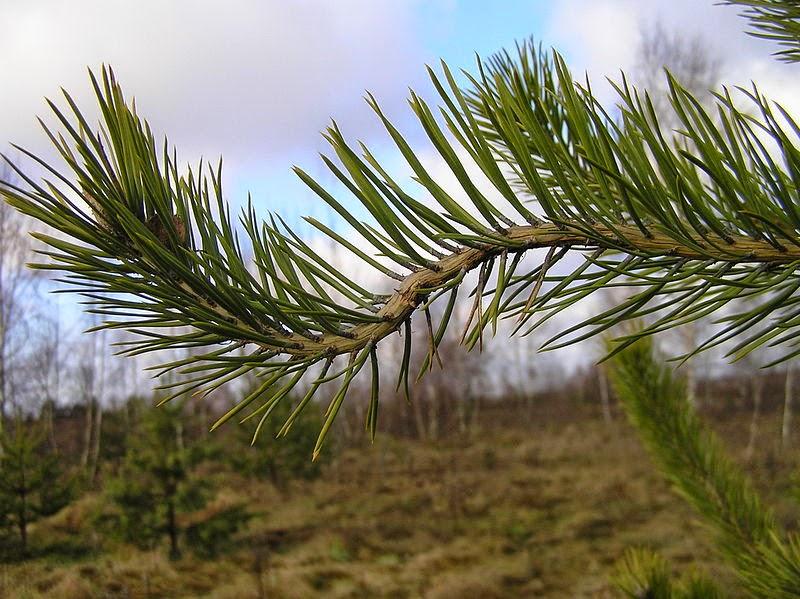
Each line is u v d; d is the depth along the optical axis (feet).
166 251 0.84
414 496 23.59
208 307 0.91
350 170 0.89
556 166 0.88
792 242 0.81
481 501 22.02
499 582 14.02
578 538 17.13
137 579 14.52
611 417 39.88
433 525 19.72
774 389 40.86
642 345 2.75
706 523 2.46
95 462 28.12
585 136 0.88
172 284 0.91
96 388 40.60
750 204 0.85
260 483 25.96
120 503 16.76
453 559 16.14
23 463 16.66
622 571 2.42
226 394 24.03
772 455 20.84
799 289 0.83
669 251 0.87
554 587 13.71
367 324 0.90
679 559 13.46
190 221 1.00
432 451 33.24
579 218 0.87
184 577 14.90
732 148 0.84
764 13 1.49
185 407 18.83
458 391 42.37
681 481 2.51
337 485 25.71
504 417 45.68
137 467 17.01
